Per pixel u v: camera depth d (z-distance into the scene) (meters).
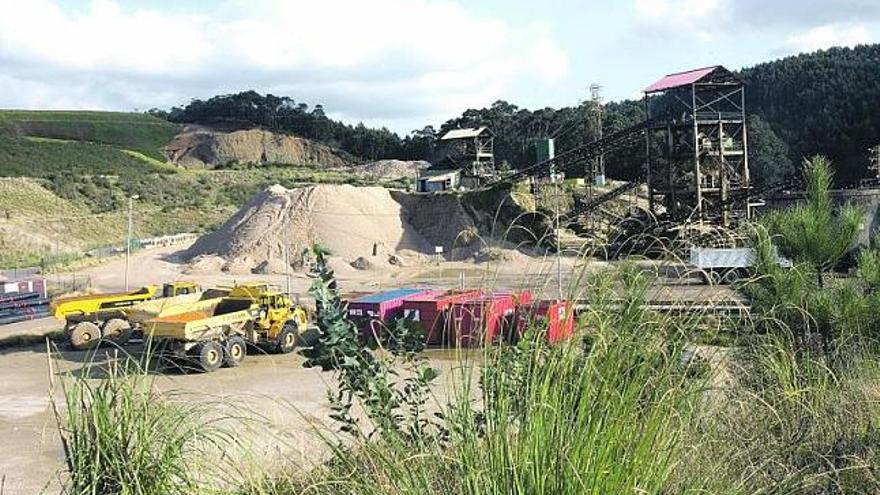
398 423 4.63
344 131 174.50
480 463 2.90
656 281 3.65
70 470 4.07
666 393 2.92
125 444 4.04
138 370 4.49
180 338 21.92
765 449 3.79
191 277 54.56
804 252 8.01
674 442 2.95
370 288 42.72
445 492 3.16
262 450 4.56
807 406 4.59
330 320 4.80
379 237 64.31
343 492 3.65
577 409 2.91
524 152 109.06
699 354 3.45
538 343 3.22
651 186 55.44
